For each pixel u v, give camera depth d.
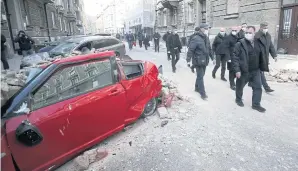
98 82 3.38
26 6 17.72
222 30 7.61
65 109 2.85
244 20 13.16
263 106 5.07
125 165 3.07
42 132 2.61
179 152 3.31
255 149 3.33
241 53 4.74
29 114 2.61
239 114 4.65
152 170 2.94
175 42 9.16
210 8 16.55
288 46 11.10
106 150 3.33
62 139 2.82
